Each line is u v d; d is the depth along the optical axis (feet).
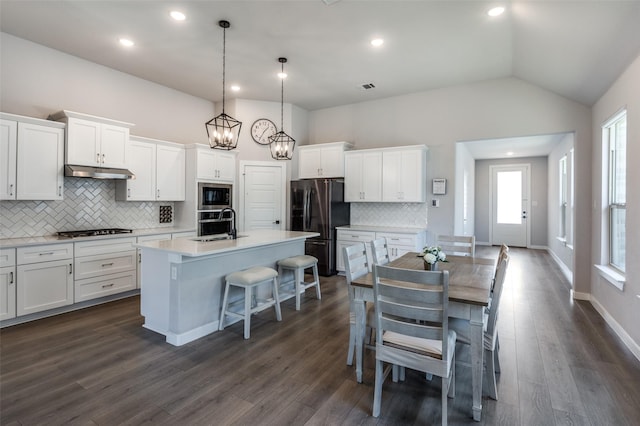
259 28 11.16
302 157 19.86
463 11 9.97
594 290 12.97
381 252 9.94
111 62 13.96
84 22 10.86
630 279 9.28
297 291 12.48
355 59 13.48
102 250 12.69
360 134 19.21
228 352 8.96
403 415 6.39
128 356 8.67
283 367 8.18
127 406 6.57
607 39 8.82
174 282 9.46
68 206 13.26
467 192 24.54
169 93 16.97
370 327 8.63
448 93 16.51
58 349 9.02
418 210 17.43
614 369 8.09
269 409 6.53
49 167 11.71
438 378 7.75
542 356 8.78
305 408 6.57
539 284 16.42
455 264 9.19
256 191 19.13
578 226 13.75
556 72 12.22
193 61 13.83
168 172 15.84
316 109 20.59
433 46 12.27
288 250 13.94
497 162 30.63
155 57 13.47
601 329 10.61
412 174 16.58
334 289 15.25
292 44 12.28
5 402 6.64
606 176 11.95
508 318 11.64
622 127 11.10
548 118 14.25
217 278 10.60
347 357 8.61
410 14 10.21
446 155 16.60
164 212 16.66
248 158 18.95
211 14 10.34
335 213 17.99
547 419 6.25
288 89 17.13
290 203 18.95
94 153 12.77
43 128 11.57
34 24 11.03
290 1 9.65
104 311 12.06
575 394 7.06
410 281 5.89
